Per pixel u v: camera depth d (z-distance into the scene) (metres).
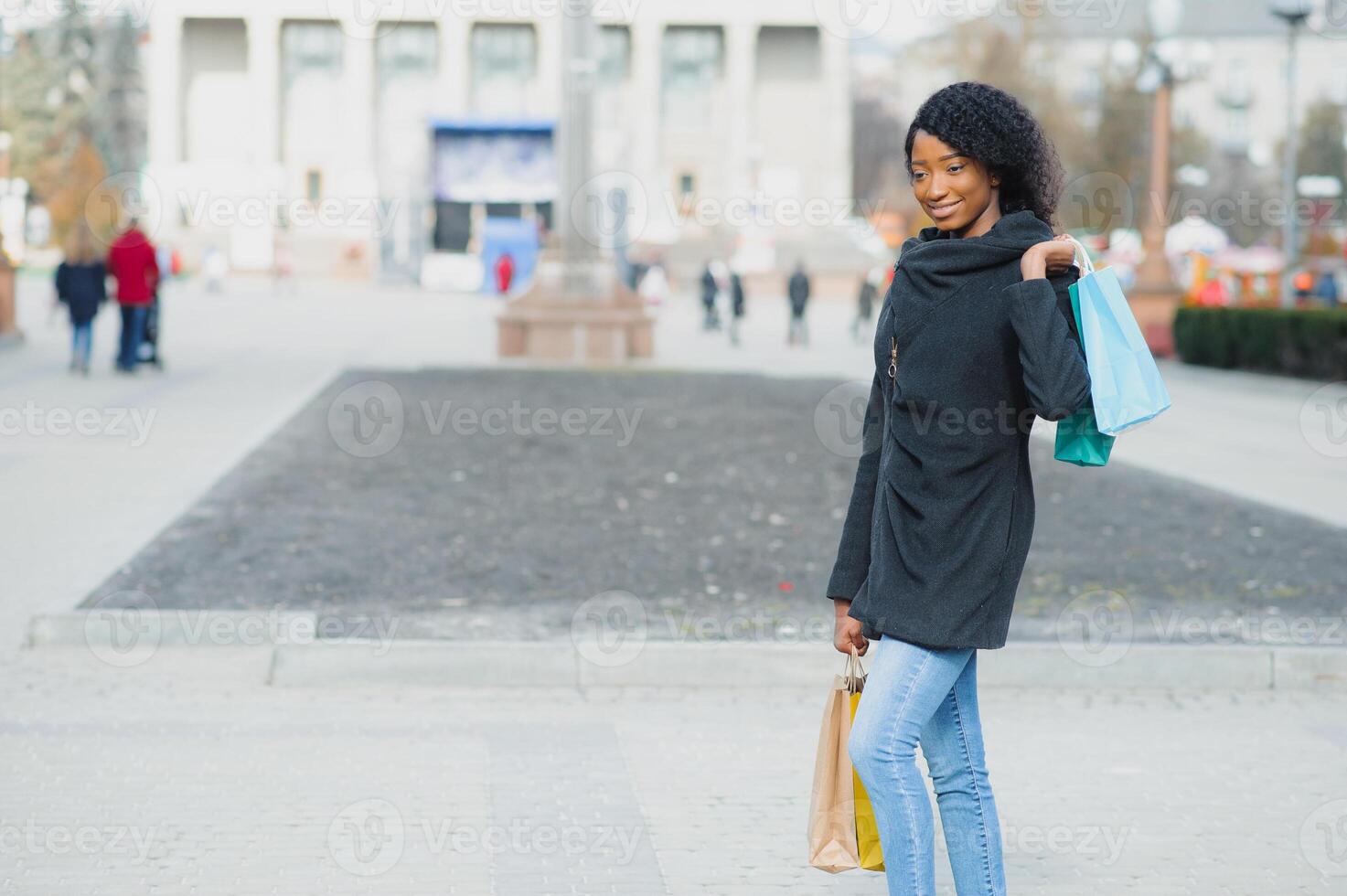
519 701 7.28
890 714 3.59
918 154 3.69
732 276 34.62
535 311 26.14
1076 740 6.71
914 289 3.62
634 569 10.14
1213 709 7.32
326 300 50.06
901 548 3.63
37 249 64.75
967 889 3.77
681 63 79.69
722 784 5.98
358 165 74.31
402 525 11.27
